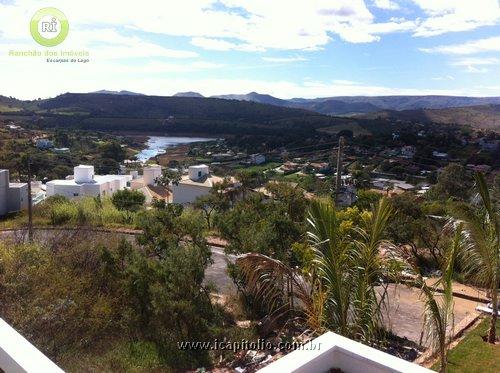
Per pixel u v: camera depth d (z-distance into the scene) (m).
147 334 8.80
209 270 14.11
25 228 18.16
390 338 7.94
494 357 7.34
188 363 7.73
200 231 12.74
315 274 4.58
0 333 3.10
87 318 8.41
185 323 8.76
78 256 10.66
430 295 4.84
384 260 4.59
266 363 7.15
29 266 8.67
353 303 4.39
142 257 10.15
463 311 10.01
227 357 7.80
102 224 21.84
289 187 20.34
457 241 5.45
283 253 10.54
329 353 2.92
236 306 10.19
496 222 6.97
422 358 7.31
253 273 4.97
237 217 13.49
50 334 7.58
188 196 38.22
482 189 6.88
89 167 40.12
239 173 28.95
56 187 38.00
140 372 7.27
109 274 10.13
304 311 5.20
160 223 12.67
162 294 8.78
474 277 10.41
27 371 2.62
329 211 4.37
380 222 4.52
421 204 16.05
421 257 13.20
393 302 9.86
